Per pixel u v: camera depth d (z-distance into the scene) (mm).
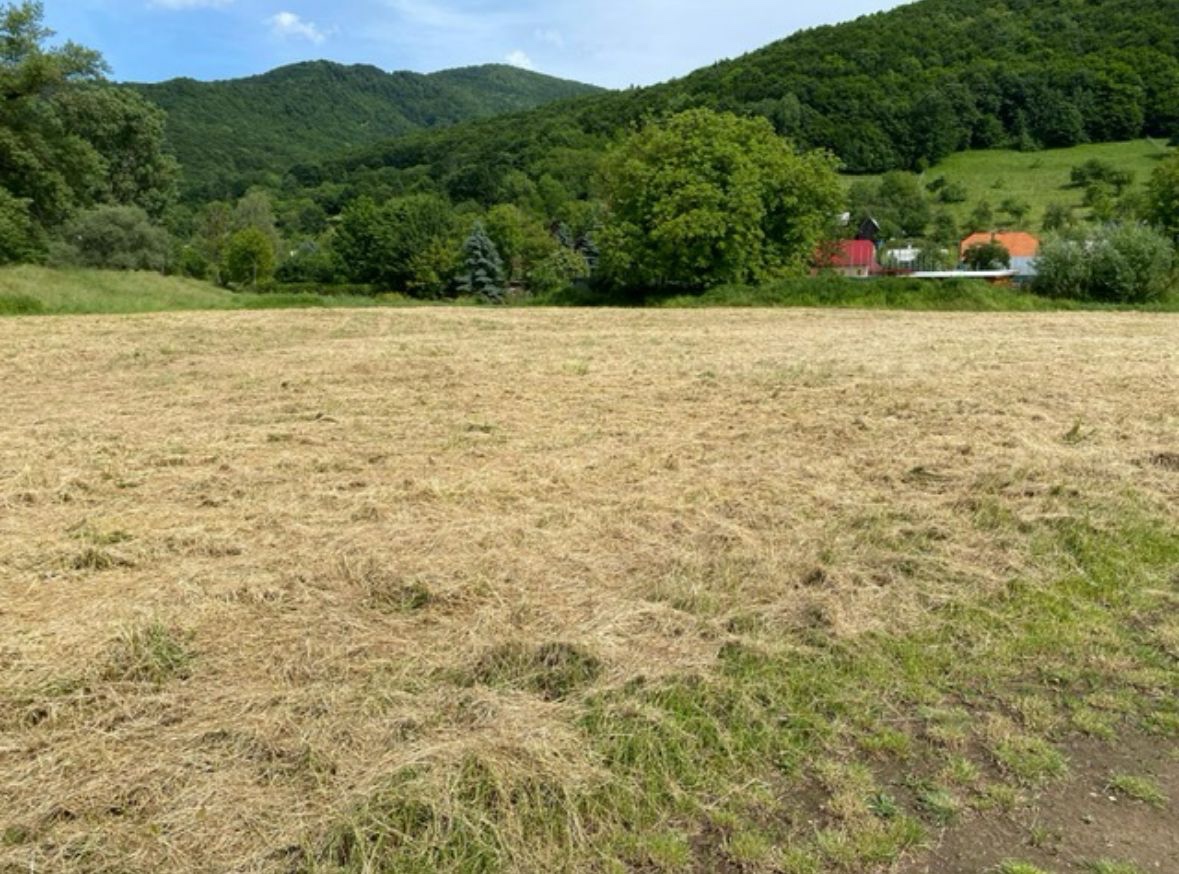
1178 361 10672
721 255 29469
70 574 3773
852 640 3301
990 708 2926
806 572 3904
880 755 2658
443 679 2932
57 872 2039
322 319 18391
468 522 4461
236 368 10438
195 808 2250
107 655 2959
